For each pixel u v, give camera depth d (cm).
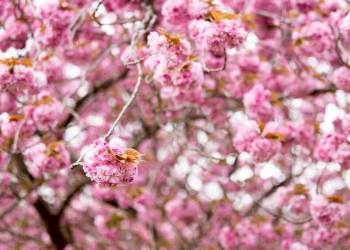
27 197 687
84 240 892
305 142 596
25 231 888
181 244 828
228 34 382
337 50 551
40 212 679
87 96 654
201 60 488
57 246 690
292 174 722
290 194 635
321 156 553
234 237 728
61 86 675
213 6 418
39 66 543
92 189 758
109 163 307
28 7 554
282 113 633
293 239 729
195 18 418
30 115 515
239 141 503
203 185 834
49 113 511
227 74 662
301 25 589
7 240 869
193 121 775
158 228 820
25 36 550
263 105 572
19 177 641
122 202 730
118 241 833
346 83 568
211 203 820
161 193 845
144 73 578
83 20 539
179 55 384
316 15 589
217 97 673
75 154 739
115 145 307
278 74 665
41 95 518
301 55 625
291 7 607
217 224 821
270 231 728
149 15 491
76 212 874
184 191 848
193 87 406
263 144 495
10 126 509
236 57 663
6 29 545
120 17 579
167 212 800
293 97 676
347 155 543
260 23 634
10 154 512
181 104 599
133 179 311
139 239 830
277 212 745
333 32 558
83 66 675
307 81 673
